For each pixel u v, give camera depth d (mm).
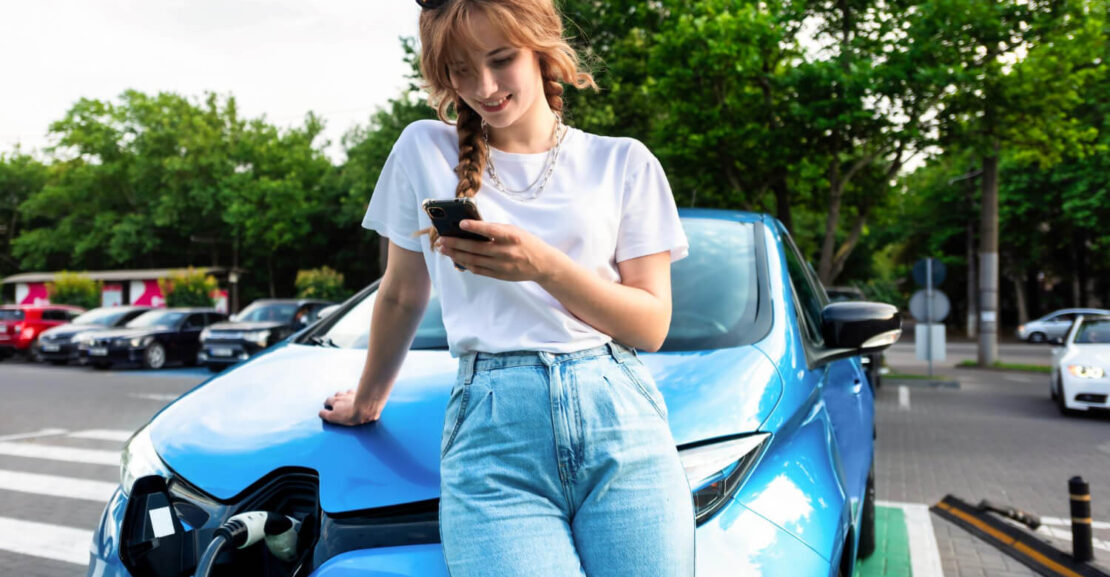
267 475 1603
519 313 1152
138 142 48406
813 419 2002
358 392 1645
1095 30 13828
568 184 1194
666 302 1214
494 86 1131
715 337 2105
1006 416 9906
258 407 1848
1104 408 9461
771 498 1581
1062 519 5066
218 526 1549
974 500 5535
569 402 1106
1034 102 14078
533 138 1220
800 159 15367
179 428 1852
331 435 1642
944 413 10203
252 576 1489
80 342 17078
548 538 1088
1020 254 35281
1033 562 4020
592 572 1107
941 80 13125
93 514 5258
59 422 9312
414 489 1467
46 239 48938
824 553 1564
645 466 1123
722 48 13953
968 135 14641
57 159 50500
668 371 1803
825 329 2379
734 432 1617
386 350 1562
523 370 1128
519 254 1026
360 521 1459
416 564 1319
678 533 1118
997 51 14086
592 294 1088
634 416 1139
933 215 37688
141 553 1452
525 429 1110
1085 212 29297
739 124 15555
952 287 42000
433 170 1258
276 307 16109
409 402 1724
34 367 18562
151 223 47125
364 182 37031
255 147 44688
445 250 1051
